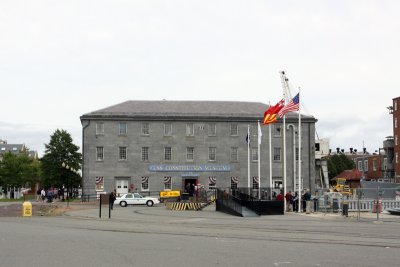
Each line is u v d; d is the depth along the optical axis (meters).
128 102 86.62
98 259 15.41
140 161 81.50
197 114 83.12
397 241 21.41
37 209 51.34
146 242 20.47
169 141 82.25
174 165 82.00
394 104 103.06
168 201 70.19
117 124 81.56
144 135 81.94
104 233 24.80
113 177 80.81
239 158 82.69
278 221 35.16
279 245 19.62
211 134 82.94
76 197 108.00
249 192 52.81
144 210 52.19
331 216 41.00
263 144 82.81
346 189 71.12
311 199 49.34
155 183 81.44
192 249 18.14
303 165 82.75
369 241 21.33
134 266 14.05
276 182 82.56
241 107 86.81
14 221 34.41
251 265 14.33
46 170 96.50
